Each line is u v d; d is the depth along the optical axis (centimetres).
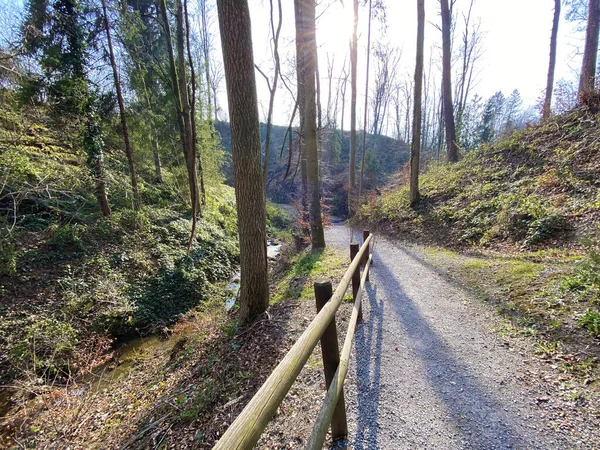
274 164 2989
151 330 706
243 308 466
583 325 287
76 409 408
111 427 345
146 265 862
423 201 1060
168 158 1388
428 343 325
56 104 847
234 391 307
